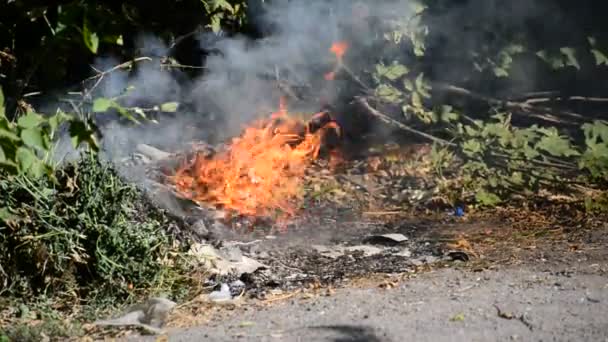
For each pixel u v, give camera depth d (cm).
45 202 940
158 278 952
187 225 1091
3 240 931
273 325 838
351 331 803
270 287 998
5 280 923
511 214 1288
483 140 1427
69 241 933
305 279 1024
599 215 1249
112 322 868
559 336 783
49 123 852
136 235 960
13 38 1149
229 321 866
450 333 792
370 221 1281
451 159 1482
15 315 902
